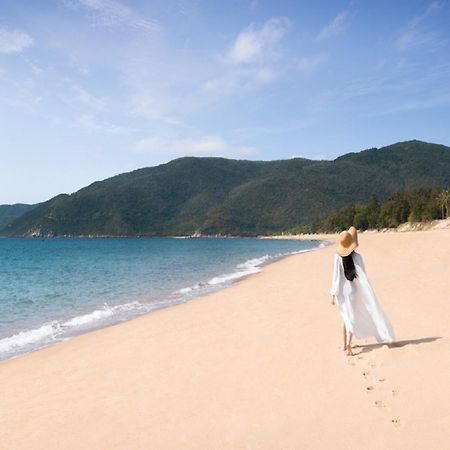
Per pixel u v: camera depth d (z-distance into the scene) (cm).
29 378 713
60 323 1239
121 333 1026
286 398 512
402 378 524
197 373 647
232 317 1084
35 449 443
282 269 2506
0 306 1631
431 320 813
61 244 13812
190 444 422
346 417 445
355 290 659
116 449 427
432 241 3866
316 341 757
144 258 5041
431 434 393
